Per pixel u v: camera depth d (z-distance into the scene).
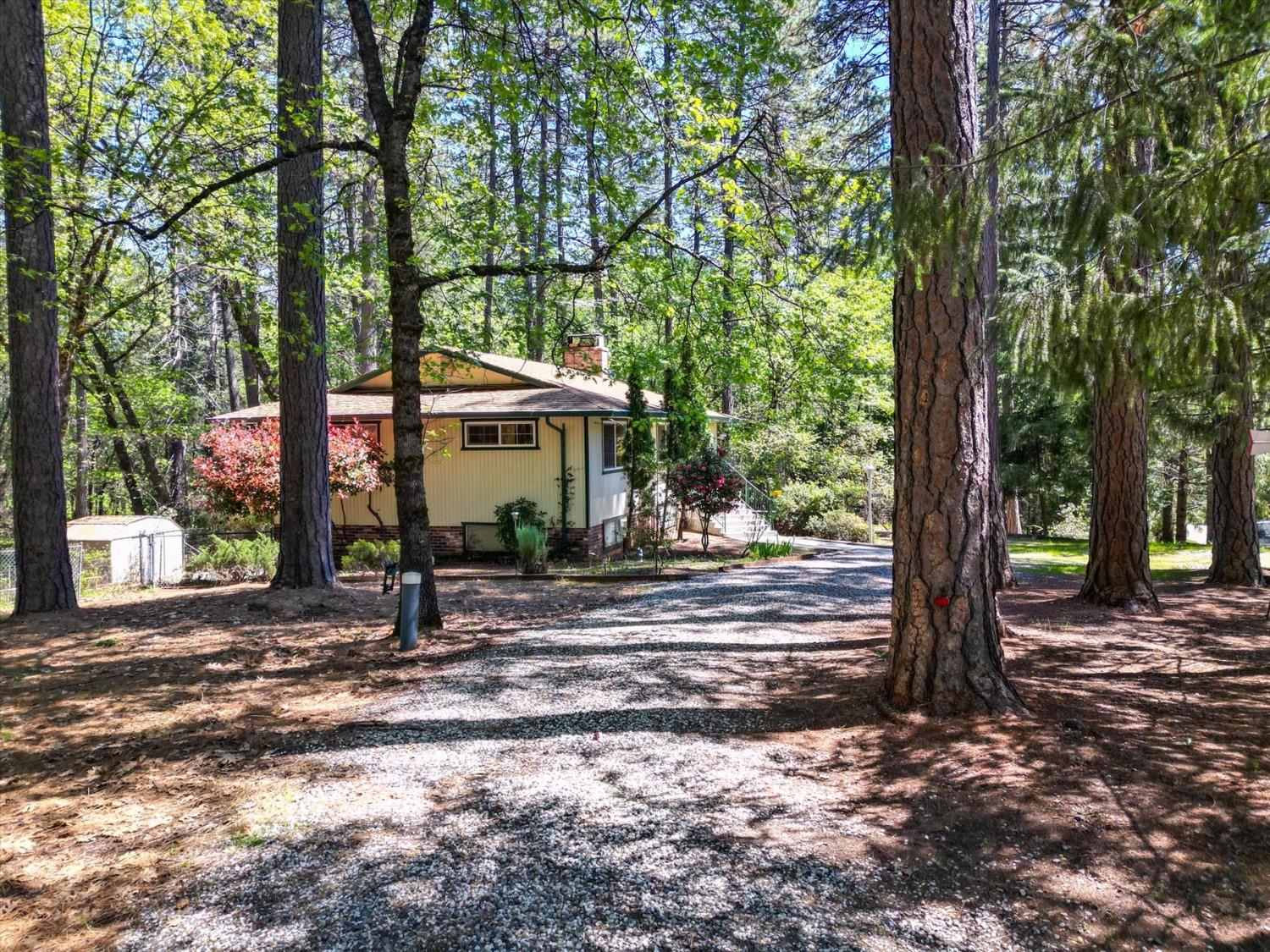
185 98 10.85
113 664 7.28
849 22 14.56
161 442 26.75
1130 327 4.34
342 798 4.15
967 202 4.51
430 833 3.73
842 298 12.95
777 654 7.06
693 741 4.84
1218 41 4.33
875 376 22.34
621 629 8.25
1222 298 4.20
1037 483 25.52
